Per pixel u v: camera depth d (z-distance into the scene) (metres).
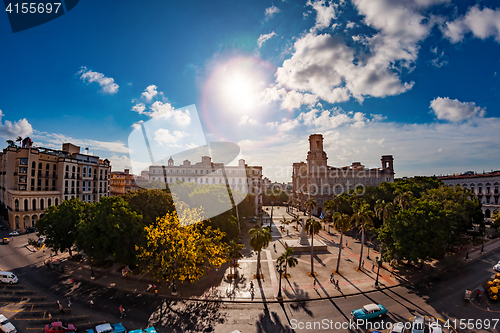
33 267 46.69
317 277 42.50
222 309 33.06
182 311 32.47
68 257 51.72
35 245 58.25
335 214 45.69
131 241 38.97
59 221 47.41
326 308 33.41
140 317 31.14
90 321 30.31
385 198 78.06
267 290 37.88
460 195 59.62
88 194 92.31
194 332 28.36
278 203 166.12
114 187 128.75
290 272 44.72
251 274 43.59
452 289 38.47
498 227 71.12
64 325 28.31
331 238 69.19
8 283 39.56
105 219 39.06
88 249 40.75
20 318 30.89
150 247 37.84
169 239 33.72
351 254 54.88
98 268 45.94
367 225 48.62
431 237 40.06
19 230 71.50
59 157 83.19
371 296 36.44
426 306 33.88
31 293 36.84
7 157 78.81
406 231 41.38
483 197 101.81
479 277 42.62
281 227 80.12
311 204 85.75
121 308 30.95
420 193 76.81
